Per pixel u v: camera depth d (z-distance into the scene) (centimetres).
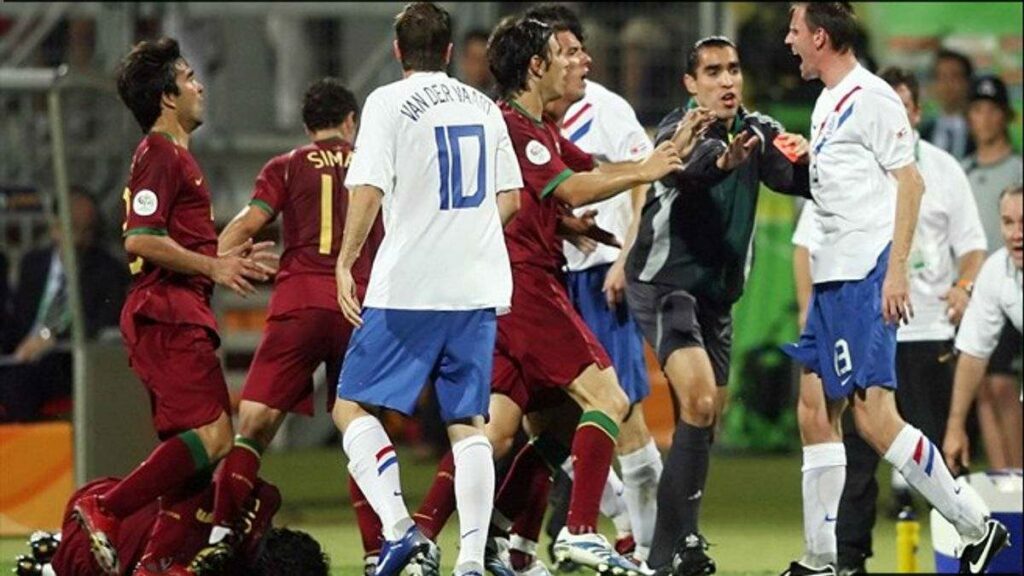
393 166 2553
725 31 5116
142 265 2689
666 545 2884
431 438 5316
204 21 5738
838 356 2753
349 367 2584
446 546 3597
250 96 6156
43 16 5506
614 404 2770
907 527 3170
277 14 5359
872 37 5141
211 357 2684
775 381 5306
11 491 3831
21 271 4447
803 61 2786
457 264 2564
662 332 2914
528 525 2883
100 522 2644
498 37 2777
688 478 2875
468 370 2573
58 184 3888
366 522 2869
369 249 2964
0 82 3894
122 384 3894
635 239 2992
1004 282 3275
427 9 2622
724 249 2930
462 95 2602
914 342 3406
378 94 2570
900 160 2697
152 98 2683
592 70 5269
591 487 2739
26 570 2753
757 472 5009
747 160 2911
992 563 3050
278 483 4869
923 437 2744
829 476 2844
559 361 2761
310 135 3091
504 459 2939
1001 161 4256
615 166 2877
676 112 2956
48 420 4269
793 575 2870
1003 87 4250
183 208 2683
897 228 2681
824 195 2750
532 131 2756
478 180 2586
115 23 5075
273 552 2717
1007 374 3791
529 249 2769
